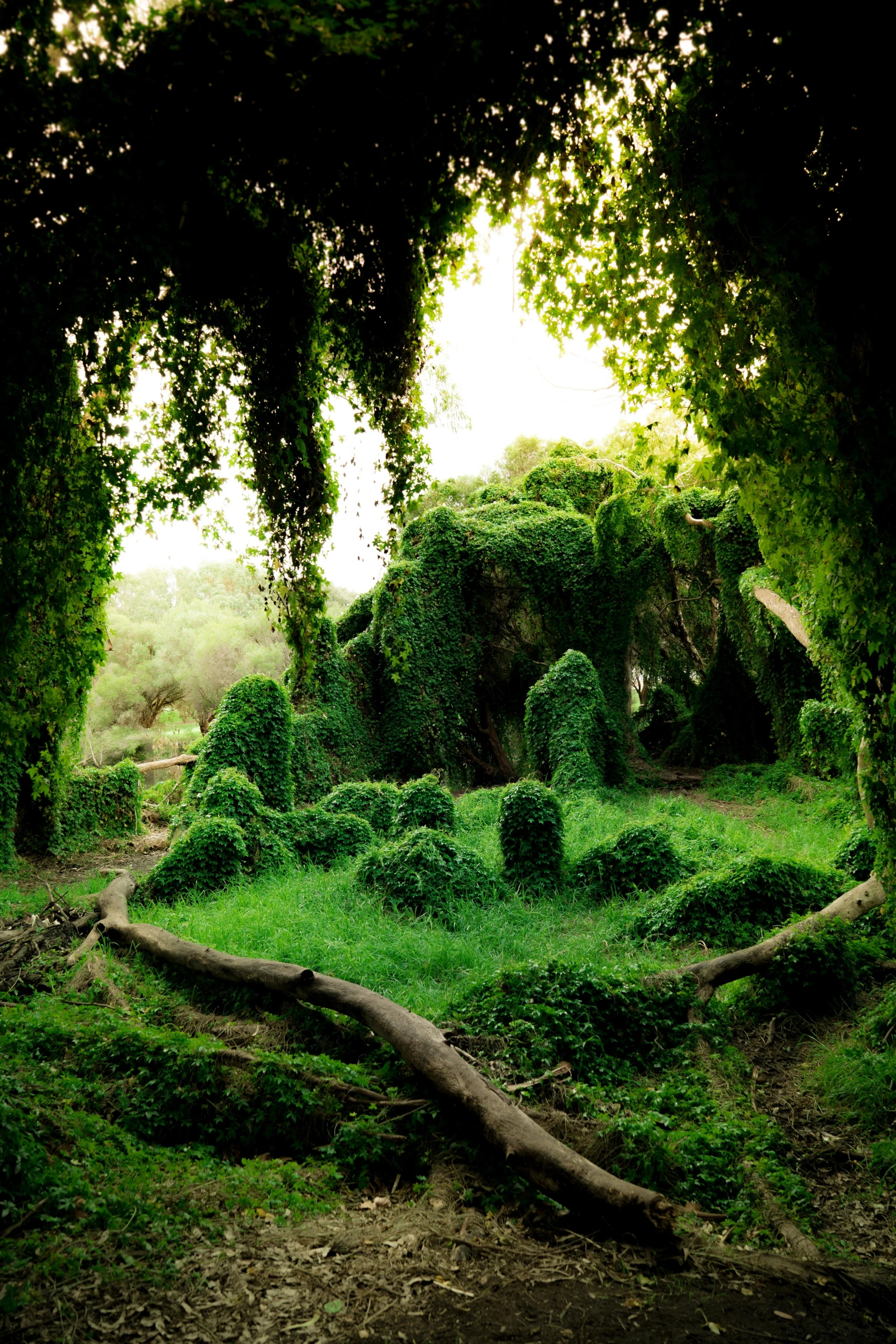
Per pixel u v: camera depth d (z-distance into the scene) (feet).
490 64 13.43
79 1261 9.99
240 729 52.47
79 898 36.50
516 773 86.02
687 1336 9.27
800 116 13.60
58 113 12.60
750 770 68.74
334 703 71.00
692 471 17.67
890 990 20.59
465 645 78.79
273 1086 14.79
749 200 14.29
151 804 75.10
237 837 36.17
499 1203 12.37
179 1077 15.42
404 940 25.70
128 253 14.83
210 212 15.78
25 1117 12.98
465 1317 9.55
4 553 16.21
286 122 13.75
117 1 11.93
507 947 26.13
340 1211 12.15
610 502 72.33
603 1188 11.63
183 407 19.03
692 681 100.27
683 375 16.58
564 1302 9.93
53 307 14.49
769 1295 10.26
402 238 16.72
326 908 30.48
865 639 16.11
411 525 80.33
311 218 16.48
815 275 14.61
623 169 15.62
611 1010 18.85
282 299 17.84
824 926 22.12
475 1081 14.26
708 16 12.68
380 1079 15.78
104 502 17.63
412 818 41.81
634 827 33.76
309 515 21.21
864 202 13.70
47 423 16.29
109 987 21.70
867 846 29.84
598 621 75.92
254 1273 10.23
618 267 16.21
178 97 13.01
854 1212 12.59
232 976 20.45
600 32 13.09
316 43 12.72
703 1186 13.06
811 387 15.30
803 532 16.52
